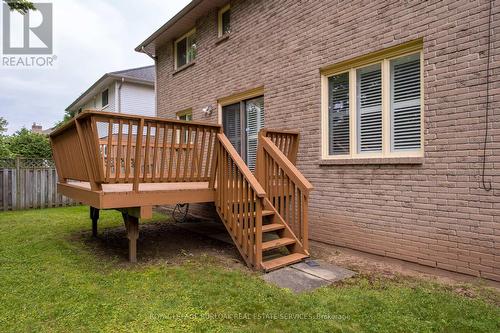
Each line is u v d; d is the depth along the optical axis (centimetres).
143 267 421
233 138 779
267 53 658
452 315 284
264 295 326
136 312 289
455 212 391
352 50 505
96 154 395
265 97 661
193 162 471
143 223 752
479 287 355
